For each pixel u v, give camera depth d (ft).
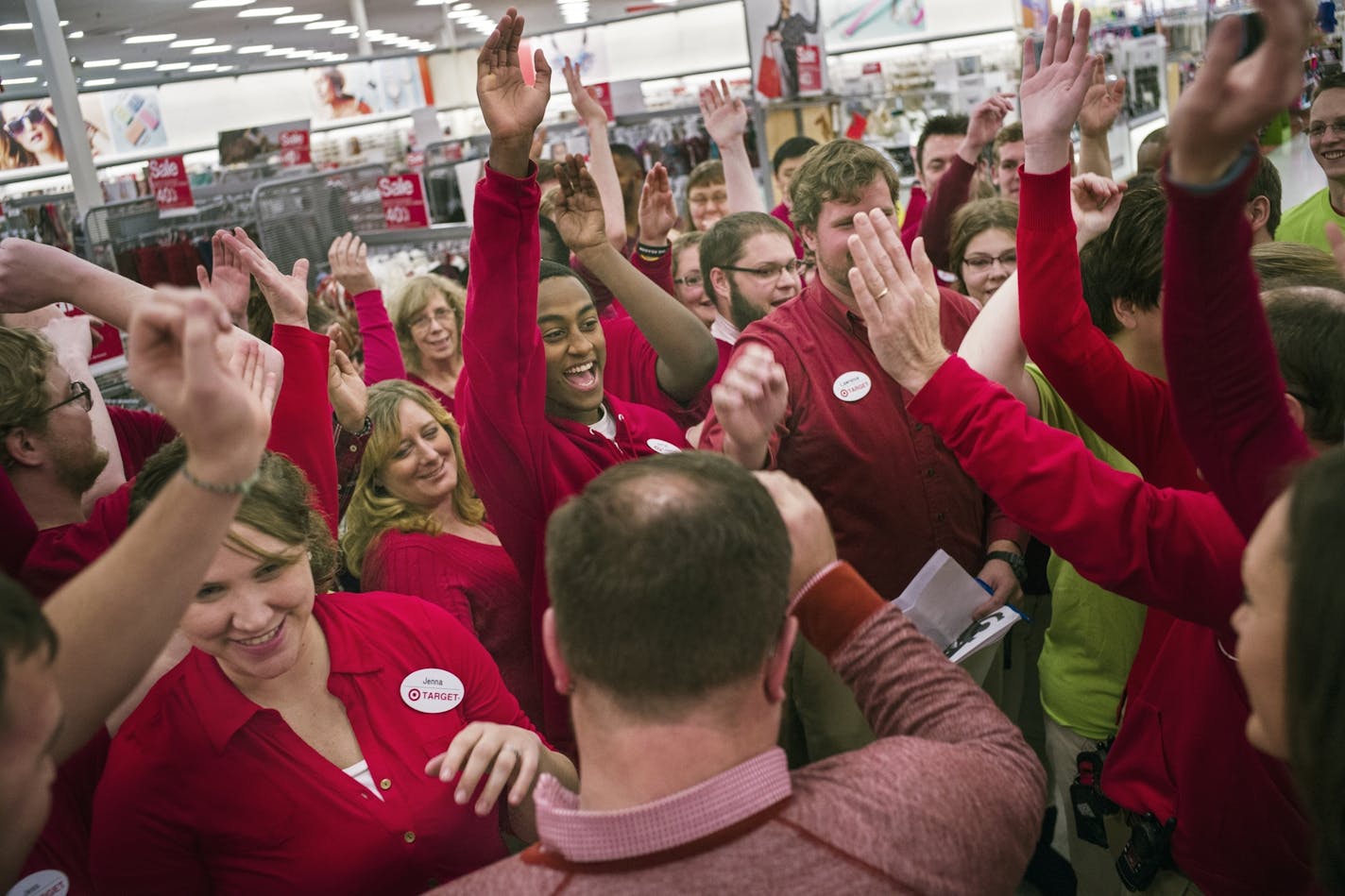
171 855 4.42
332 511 6.15
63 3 33.60
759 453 4.82
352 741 4.70
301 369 6.14
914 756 2.97
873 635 3.36
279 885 4.44
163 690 4.55
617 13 61.46
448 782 4.70
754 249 9.07
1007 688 8.11
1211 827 4.74
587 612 2.76
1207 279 3.59
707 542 2.75
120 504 5.28
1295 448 3.78
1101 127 7.66
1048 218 5.27
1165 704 4.96
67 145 16.06
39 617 2.61
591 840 2.69
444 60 49.11
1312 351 4.39
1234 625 2.95
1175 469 5.50
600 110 10.09
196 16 41.88
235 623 4.27
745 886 2.63
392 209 17.93
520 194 5.63
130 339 2.86
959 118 14.75
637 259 10.40
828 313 7.27
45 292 4.94
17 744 2.53
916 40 22.80
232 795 4.41
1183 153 3.41
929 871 2.72
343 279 10.83
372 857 4.50
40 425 5.35
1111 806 5.58
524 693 7.09
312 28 52.75
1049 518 4.13
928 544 7.17
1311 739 2.45
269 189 18.30
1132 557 4.08
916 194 15.66
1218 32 3.20
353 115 40.70
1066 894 8.35
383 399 7.41
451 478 7.51
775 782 2.81
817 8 16.15
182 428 2.92
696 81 31.83
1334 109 9.85
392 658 4.90
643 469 3.01
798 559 3.44
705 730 2.77
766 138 16.87
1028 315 5.39
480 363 5.81
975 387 4.32
